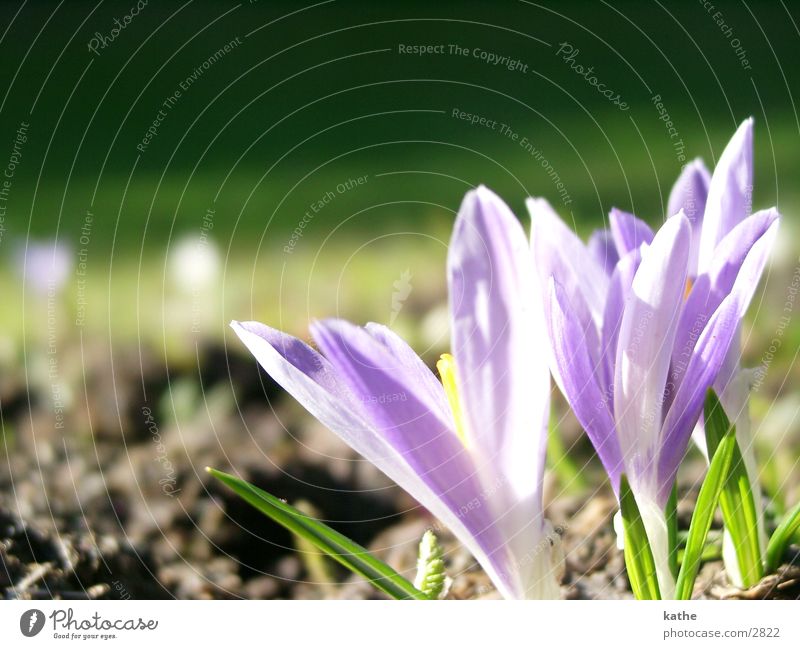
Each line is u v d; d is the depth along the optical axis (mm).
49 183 680
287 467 346
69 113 765
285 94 802
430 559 269
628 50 797
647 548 251
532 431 240
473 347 239
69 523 315
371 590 310
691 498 317
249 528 327
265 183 677
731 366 266
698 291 248
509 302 240
